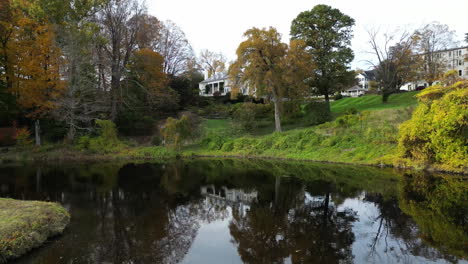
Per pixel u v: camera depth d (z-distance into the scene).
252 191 10.80
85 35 25.48
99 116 29.33
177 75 44.97
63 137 27.38
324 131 22.45
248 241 6.15
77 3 27.12
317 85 31.77
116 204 9.29
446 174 12.48
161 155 23.56
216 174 14.79
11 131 26.31
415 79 42.28
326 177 12.84
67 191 11.27
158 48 42.81
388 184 10.98
